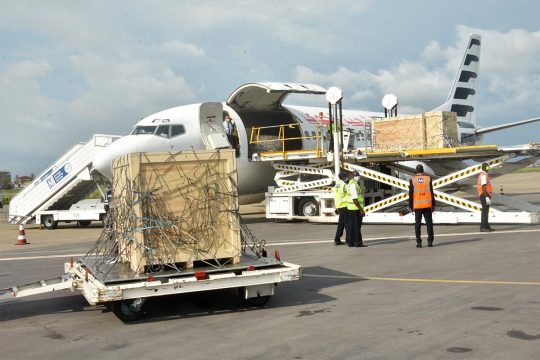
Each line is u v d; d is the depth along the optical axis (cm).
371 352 580
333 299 852
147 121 2258
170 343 657
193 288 765
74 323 787
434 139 2059
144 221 798
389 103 2542
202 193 829
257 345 628
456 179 1894
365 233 1762
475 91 3816
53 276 1223
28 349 662
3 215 4609
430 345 593
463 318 694
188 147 2217
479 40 3791
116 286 736
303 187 2214
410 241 1504
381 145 2153
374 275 1035
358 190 1442
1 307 922
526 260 1104
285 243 1612
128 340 682
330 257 1296
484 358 545
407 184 1981
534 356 545
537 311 712
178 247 816
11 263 1494
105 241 951
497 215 1784
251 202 2644
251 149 2400
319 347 607
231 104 2477
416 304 784
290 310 795
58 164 2781
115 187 916
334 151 2075
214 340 659
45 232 2614
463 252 1255
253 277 792
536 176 7588
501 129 3716
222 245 838
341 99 2103
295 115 2652
